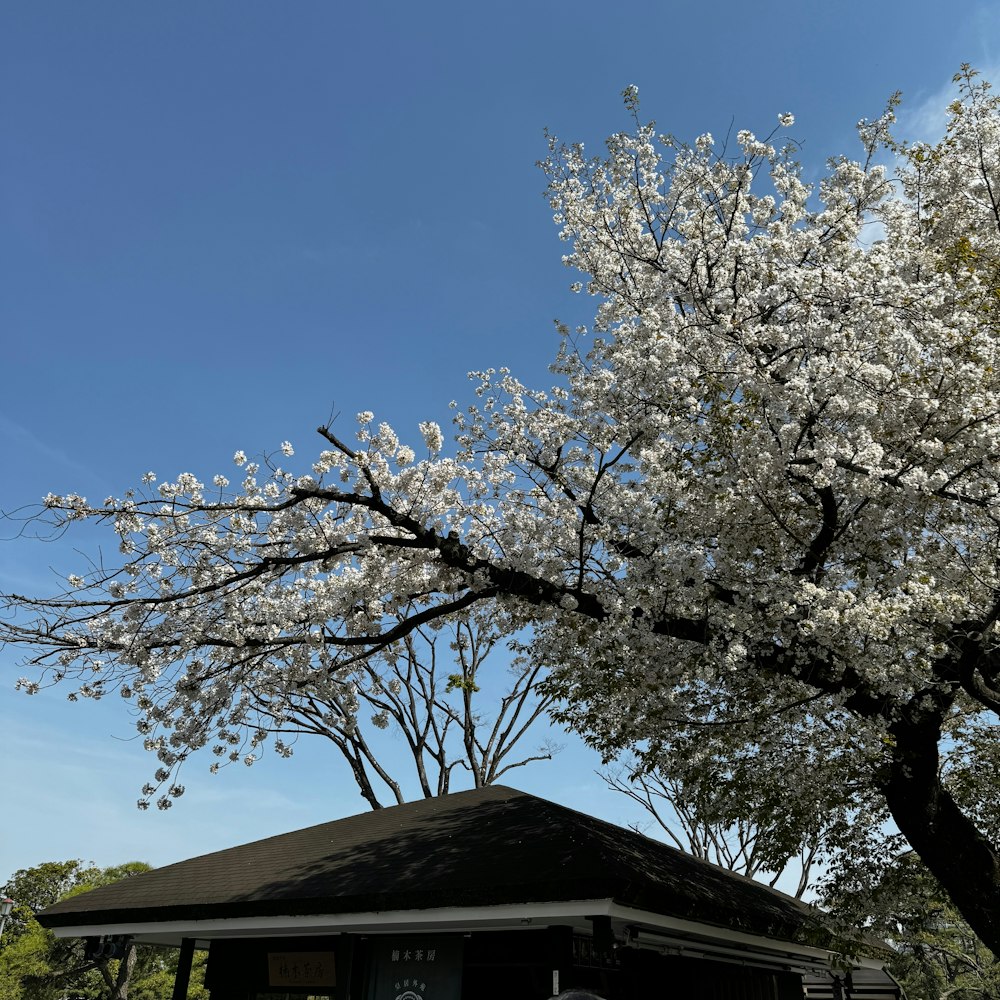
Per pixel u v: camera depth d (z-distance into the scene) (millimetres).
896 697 7223
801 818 10125
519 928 7270
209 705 7895
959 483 7336
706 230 8828
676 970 8898
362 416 8227
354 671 8938
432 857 7707
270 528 8312
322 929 8008
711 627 7492
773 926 8586
